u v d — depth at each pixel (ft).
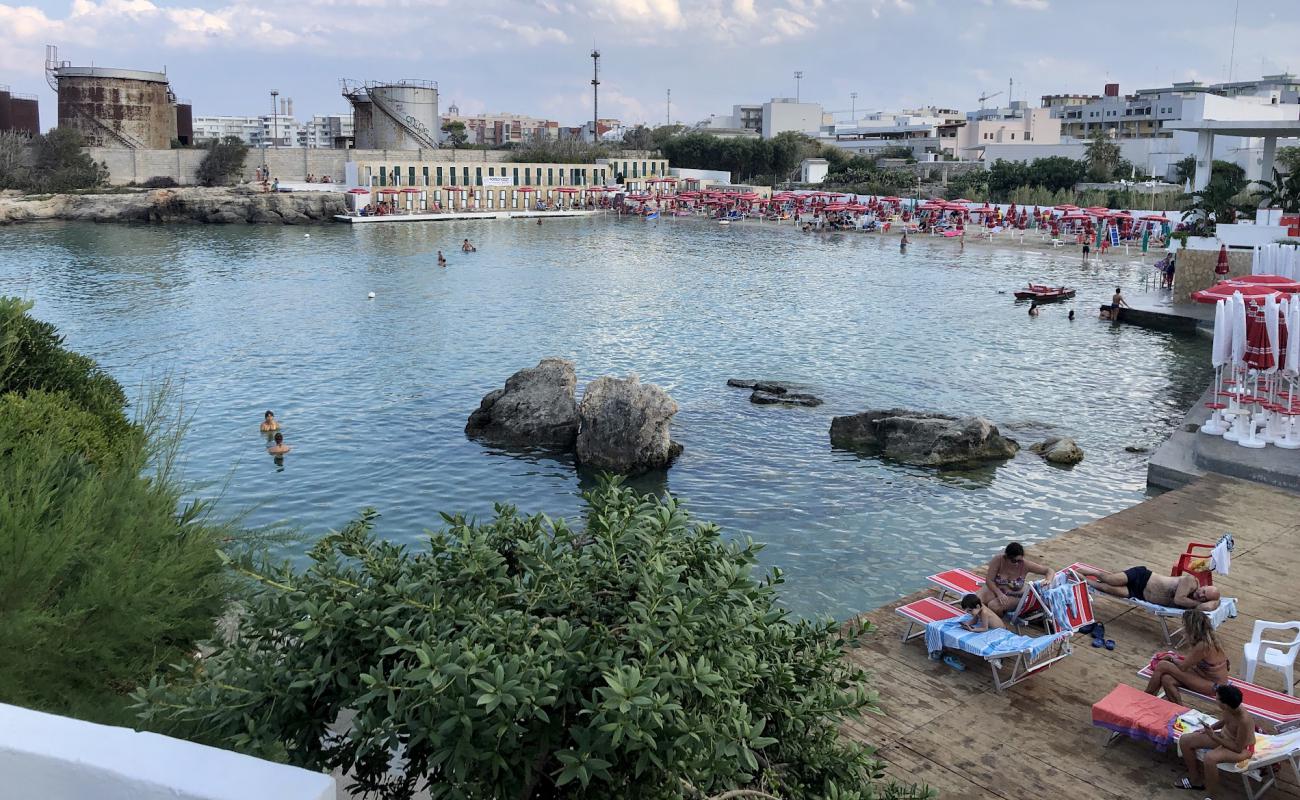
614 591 18.26
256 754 16.22
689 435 89.92
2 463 23.66
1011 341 134.51
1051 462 79.87
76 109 412.36
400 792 18.49
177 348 129.08
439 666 15.66
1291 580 43.65
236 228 314.76
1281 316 63.98
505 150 465.06
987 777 29.55
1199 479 59.11
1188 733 28.99
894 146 597.93
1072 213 282.77
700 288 189.78
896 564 60.13
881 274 212.43
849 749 20.57
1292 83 612.29
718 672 16.85
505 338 137.90
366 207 343.46
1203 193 176.14
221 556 18.83
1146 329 143.43
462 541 18.25
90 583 20.80
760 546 20.16
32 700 19.45
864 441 85.92
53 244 256.52
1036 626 38.58
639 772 15.26
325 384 110.01
